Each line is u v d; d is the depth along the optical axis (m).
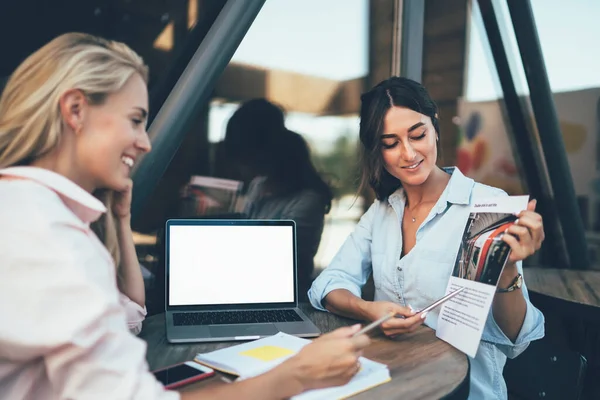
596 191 2.88
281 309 1.55
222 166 2.08
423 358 1.18
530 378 1.61
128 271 1.36
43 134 0.88
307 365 0.92
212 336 1.32
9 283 0.74
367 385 1.00
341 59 2.38
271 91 2.20
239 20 1.85
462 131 2.87
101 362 0.75
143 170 1.69
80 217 0.90
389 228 1.69
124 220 1.36
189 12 1.89
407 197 1.69
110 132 0.91
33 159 0.90
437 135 1.62
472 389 1.40
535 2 2.85
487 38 2.94
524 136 3.09
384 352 1.22
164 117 1.75
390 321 1.29
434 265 1.53
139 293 1.37
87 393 0.74
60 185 0.85
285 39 2.22
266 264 1.57
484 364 1.41
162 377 1.04
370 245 1.77
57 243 0.76
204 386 1.02
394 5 2.52
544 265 3.09
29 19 1.59
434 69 2.70
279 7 2.19
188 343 1.30
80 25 1.69
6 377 0.78
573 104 2.91
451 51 2.76
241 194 2.14
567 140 2.95
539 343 1.60
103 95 0.90
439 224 1.56
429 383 1.03
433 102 1.59
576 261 2.93
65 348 0.74
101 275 0.79
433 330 1.39
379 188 1.74
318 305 1.64
